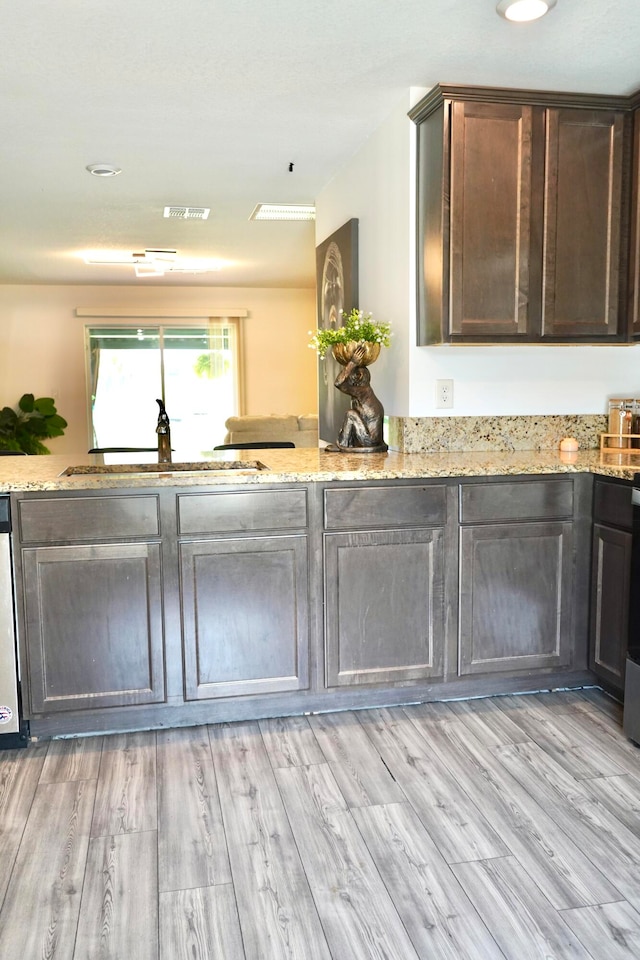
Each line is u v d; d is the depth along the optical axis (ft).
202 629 8.14
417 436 10.06
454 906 5.35
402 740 7.97
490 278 9.09
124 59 8.54
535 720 8.43
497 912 5.29
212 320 29.09
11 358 27.81
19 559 7.66
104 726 8.21
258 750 7.79
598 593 8.81
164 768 7.43
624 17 7.60
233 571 8.12
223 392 29.50
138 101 9.83
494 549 8.69
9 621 7.66
